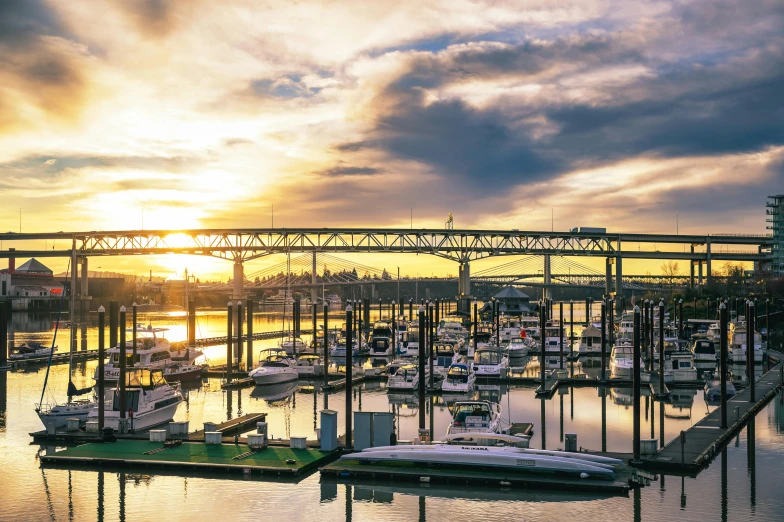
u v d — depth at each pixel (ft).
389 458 129.18
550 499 117.39
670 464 129.59
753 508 112.47
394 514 111.86
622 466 126.62
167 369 252.42
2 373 282.36
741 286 636.48
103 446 145.59
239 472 128.77
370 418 136.05
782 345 369.30
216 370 275.80
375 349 341.00
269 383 246.68
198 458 134.10
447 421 183.83
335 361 321.52
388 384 230.68
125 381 164.86
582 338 342.23
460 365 235.81
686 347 312.09
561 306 291.17
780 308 494.18
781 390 219.20
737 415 171.42
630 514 110.63
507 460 125.08
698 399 213.66
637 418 131.85
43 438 156.56
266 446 142.20
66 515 112.98
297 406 204.74
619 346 277.23
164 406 171.73
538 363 324.80
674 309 468.75
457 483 121.49
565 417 184.44
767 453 143.02
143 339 279.28
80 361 322.34
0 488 124.77
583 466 121.90
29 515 113.09
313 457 134.51
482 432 147.74
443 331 422.41
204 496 120.06
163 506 116.16
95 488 124.47
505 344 377.91
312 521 109.60
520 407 200.13
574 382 245.04
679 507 113.09
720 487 122.11
